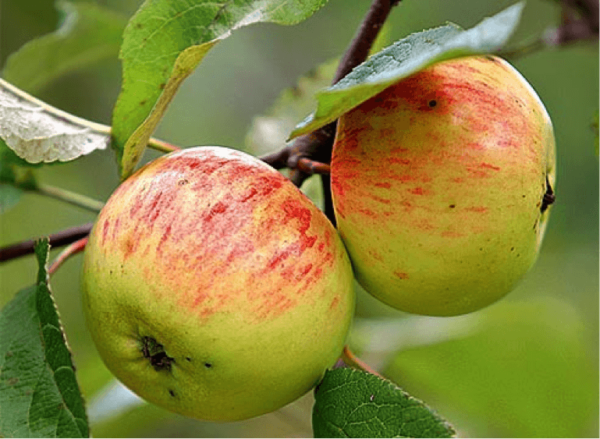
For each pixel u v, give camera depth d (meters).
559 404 0.69
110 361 0.55
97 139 0.58
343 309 0.54
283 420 0.69
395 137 0.54
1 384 0.54
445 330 0.67
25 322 0.55
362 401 0.54
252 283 0.53
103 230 0.54
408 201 0.54
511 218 0.54
